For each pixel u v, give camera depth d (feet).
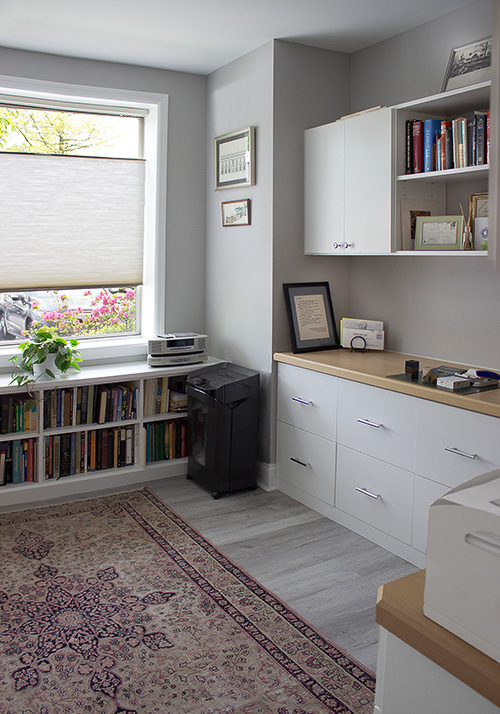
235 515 11.62
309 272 12.76
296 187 12.38
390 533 10.14
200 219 14.55
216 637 7.94
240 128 12.98
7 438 11.83
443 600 3.67
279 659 7.52
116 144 14.23
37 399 12.10
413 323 11.82
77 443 12.64
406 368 9.95
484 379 9.32
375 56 12.15
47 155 13.14
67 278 13.70
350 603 8.74
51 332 13.85
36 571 9.48
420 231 10.30
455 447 8.86
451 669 3.51
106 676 7.18
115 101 13.35
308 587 9.15
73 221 13.58
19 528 10.93
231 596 8.88
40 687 6.99
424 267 11.46
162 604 8.66
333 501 11.34
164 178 13.93
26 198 13.08
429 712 3.77
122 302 14.78
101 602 8.68
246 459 12.52
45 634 7.96
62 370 12.26
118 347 13.89
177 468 13.70
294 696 6.89
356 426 10.60
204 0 9.91
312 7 10.23
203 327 14.94
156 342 13.25
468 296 10.65
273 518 11.50
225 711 6.64
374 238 10.77
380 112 10.38
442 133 9.61
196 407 12.71
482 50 9.94
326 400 11.24
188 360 13.67
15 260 13.14
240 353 13.61
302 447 12.03
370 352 12.37
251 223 12.87
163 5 10.11
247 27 11.14
